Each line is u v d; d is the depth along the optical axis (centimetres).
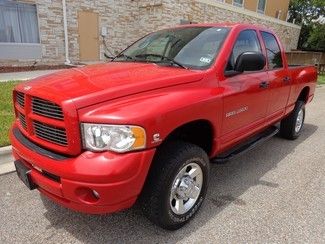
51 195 265
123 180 235
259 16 2058
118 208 247
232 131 358
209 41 359
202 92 302
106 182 231
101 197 236
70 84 271
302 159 494
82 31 1324
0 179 383
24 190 361
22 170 280
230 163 466
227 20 1764
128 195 244
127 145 236
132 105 249
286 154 513
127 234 291
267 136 455
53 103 247
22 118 298
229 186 391
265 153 514
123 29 1447
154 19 1402
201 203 323
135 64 353
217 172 432
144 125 241
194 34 382
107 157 234
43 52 1237
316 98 1116
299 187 396
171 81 287
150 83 275
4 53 1150
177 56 354
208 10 1603
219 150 347
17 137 298
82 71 322
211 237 292
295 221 321
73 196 242
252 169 446
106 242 280
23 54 1194
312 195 376
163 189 269
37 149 267
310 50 2788
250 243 285
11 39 1165
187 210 304
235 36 365
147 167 248
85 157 238
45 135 264
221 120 328
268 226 311
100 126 235
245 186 393
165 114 256
